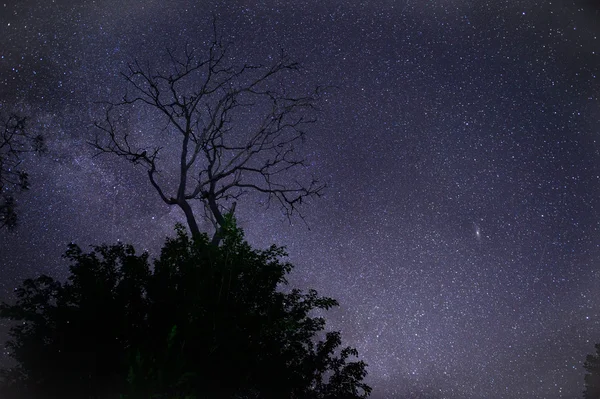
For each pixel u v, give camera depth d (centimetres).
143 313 809
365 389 910
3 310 802
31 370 781
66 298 820
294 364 861
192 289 803
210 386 763
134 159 1257
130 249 866
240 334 784
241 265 837
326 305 884
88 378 768
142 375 656
